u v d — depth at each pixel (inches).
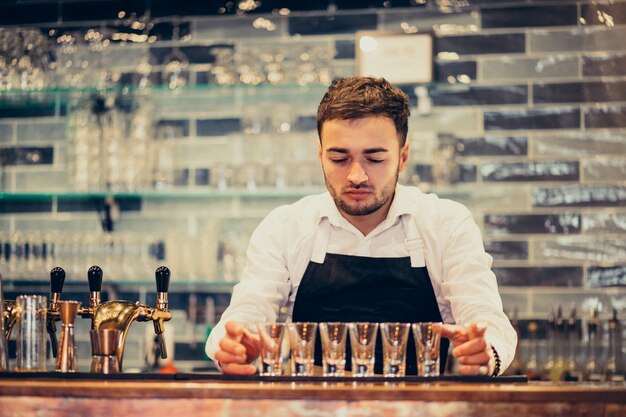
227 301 184.9
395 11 183.2
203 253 178.2
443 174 174.1
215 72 177.8
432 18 182.2
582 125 177.6
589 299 174.7
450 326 92.2
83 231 190.1
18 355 95.8
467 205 178.2
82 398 79.0
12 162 193.0
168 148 179.9
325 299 112.7
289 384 81.4
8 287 186.9
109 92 181.9
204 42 188.1
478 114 180.1
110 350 95.0
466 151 179.8
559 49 179.2
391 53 179.8
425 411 77.1
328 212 113.3
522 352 173.5
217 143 187.8
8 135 193.5
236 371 89.4
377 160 100.9
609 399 77.7
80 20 191.5
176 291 185.8
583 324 173.6
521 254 176.9
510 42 180.2
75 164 180.5
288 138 177.2
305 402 77.5
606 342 171.0
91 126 179.6
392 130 101.7
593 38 178.4
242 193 177.8
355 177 100.2
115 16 190.7
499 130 179.5
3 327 97.8
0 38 179.3
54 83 179.5
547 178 177.6
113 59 189.3
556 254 176.4
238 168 178.4
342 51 184.1
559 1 179.6
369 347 89.0
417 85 178.5
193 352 184.5
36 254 179.3
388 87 105.1
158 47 188.9
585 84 178.1
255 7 187.3
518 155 178.5
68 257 178.1
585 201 176.4
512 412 77.0
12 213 192.2
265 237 114.8
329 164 102.3
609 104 177.3
